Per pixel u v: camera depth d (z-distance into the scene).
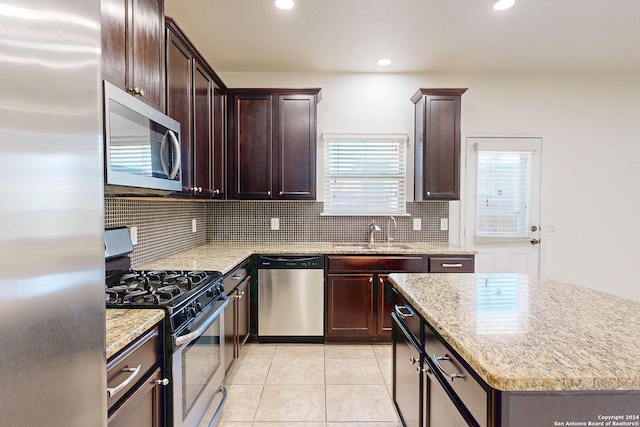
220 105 3.12
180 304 1.45
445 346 1.17
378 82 3.65
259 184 3.33
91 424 0.71
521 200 3.71
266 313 3.12
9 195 0.54
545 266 3.72
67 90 0.65
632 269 3.71
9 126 0.54
